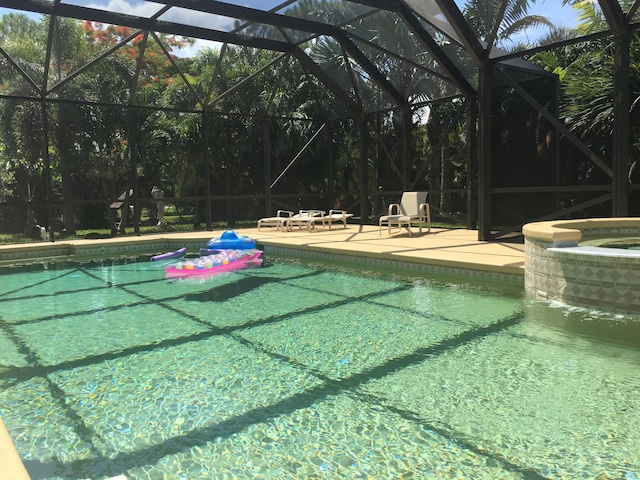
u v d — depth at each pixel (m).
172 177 11.89
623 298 3.62
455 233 8.72
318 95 12.16
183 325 3.83
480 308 4.08
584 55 9.31
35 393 2.54
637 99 7.59
